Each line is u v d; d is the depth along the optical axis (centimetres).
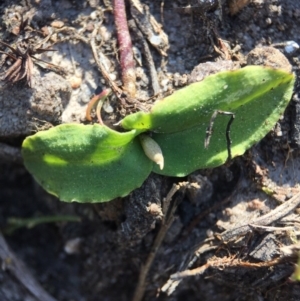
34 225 11
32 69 8
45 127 8
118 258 10
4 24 9
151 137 8
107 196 8
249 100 8
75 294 11
